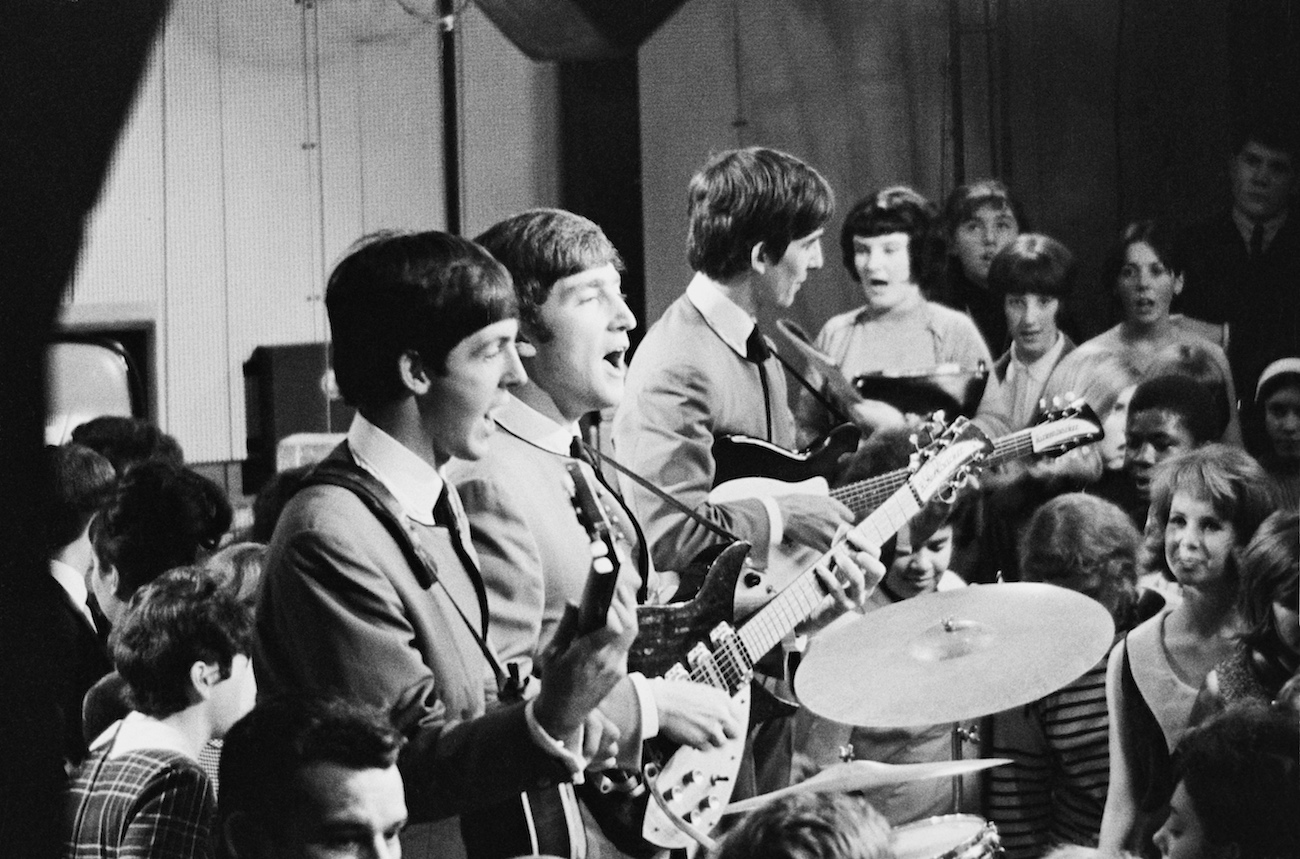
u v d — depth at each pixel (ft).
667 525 28.22
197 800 20.27
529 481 22.34
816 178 30.32
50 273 35.32
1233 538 28.35
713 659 24.06
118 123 36.35
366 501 18.38
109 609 28.55
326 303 19.07
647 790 22.94
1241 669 27.61
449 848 20.11
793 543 28.63
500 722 17.24
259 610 18.63
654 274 40.22
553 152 40.06
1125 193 38.88
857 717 23.73
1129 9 38.83
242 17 38.24
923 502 27.99
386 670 17.76
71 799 20.70
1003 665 24.12
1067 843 28.58
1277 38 37.96
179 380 38.11
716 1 39.73
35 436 32.40
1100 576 30.07
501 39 39.73
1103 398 37.76
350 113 39.58
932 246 38.91
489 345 18.83
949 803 28.55
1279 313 37.81
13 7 34.27
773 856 14.20
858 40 39.81
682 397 29.48
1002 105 39.37
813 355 36.52
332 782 16.40
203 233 38.01
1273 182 37.96
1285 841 19.57
